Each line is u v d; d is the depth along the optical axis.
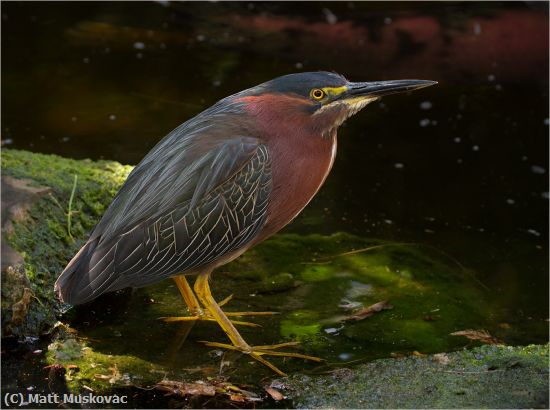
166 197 9.10
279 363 9.23
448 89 16.75
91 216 11.13
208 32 18.59
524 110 16.05
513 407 8.10
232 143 9.18
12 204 10.27
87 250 9.16
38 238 10.21
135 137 14.33
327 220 12.77
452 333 10.03
